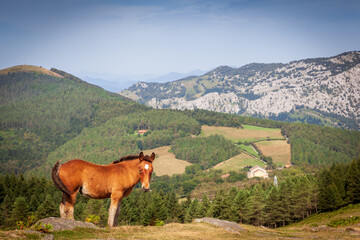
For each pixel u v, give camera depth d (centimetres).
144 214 8525
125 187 1103
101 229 1128
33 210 8031
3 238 841
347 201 8288
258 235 1923
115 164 1109
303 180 9388
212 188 18100
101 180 1055
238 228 2175
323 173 11662
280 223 9706
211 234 1590
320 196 8706
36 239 901
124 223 8438
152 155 1112
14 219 6544
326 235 2208
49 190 10025
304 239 1923
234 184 18488
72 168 1012
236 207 8656
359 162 9862
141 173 1087
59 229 1009
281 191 9175
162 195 10412
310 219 8438
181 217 9569
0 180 10831
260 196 9088
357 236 2142
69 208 1050
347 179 8625
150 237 1185
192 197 16575
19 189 10050
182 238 1298
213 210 8850
